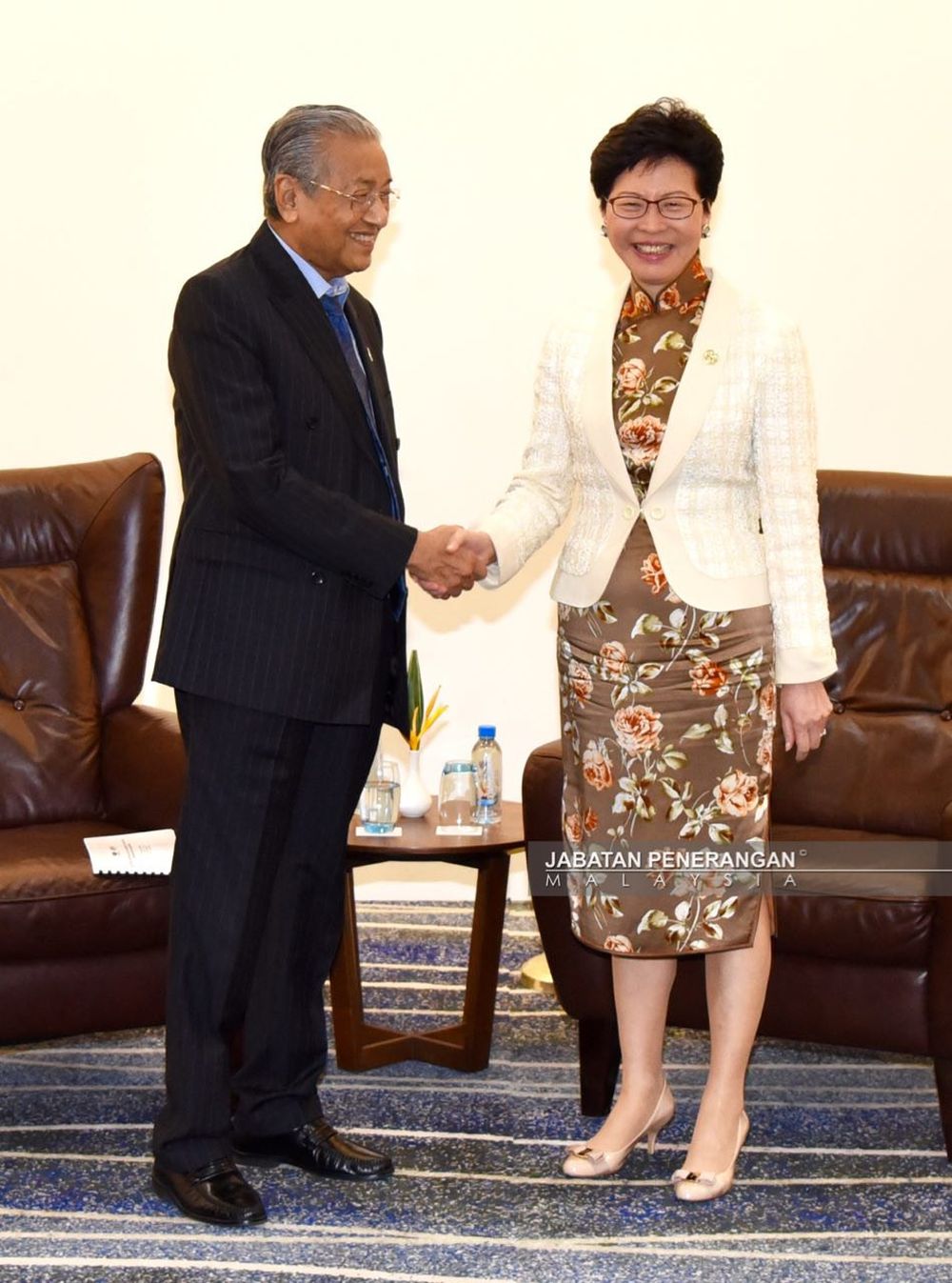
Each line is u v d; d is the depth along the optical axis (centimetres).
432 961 438
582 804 299
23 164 477
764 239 479
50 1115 328
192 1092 279
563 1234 275
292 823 290
